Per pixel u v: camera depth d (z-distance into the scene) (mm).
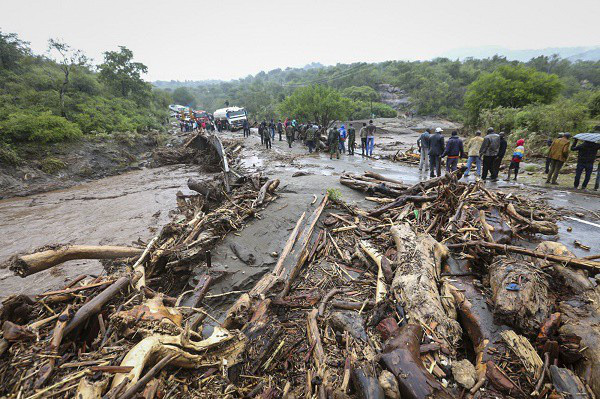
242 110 36531
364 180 9758
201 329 3521
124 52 44531
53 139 19438
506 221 5656
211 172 19078
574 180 9469
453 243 5117
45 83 30000
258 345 3303
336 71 125688
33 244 8891
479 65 113438
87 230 9891
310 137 17906
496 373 2701
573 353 2682
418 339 3057
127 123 29625
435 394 2428
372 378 2607
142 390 2408
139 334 2895
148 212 11547
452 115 66812
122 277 3723
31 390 2305
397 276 4129
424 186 7781
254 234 6395
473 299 3570
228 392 2734
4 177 15680
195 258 5500
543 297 3217
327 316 3939
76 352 2852
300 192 9555
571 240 5457
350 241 6168
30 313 3184
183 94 115812
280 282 4617
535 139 15750
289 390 2918
